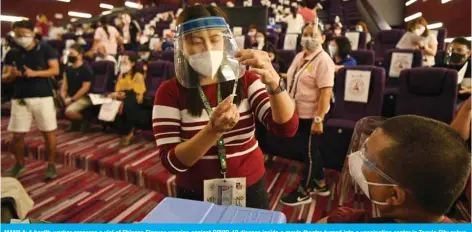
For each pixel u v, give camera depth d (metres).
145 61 5.30
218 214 0.66
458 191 0.58
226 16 0.96
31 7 12.25
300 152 3.09
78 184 3.12
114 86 5.06
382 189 0.63
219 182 1.10
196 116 1.03
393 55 4.25
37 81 2.87
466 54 3.12
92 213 2.57
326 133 2.90
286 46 6.84
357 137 0.78
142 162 3.35
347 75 3.19
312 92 2.26
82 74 4.36
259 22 9.25
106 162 3.33
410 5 12.71
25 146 3.82
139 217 2.52
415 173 0.57
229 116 0.86
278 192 2.77
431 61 4.53
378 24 11.70
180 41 0.91
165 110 1.05
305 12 8.12
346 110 3.21
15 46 2.83
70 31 10.70
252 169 1.13
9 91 5.48
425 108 3.06
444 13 8.67
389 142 0.61
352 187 0.76
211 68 0.89
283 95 1.00
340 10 13.37
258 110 1.09
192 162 0.96
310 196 2.63
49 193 2.91
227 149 1.10
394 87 4.12
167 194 2.89
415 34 4.54
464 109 1.53
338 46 3.54
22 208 1.58
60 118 5.09
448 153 0.56
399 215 0.62
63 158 3.63
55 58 2.90
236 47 0.94
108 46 7.32
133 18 13.38
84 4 14.64
